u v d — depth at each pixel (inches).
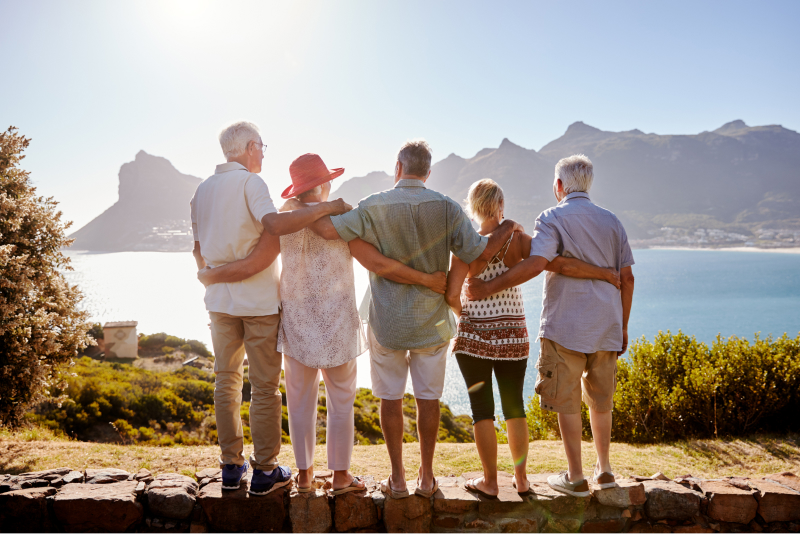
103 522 92.5
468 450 190.1
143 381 869.8
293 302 97.7
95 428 657.6
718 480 115.2
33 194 366.6
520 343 105.8
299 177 101.1
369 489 106.4
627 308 113.9
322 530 96.7
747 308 4744.1
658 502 105.9
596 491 105.6
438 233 99.0
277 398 99.5
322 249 98.7
